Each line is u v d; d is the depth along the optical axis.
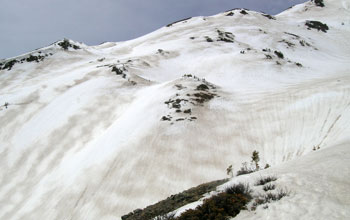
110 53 103.38
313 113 27.78
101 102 44.78
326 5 154.62
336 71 56.41
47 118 42.06
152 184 22.73
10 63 78.88
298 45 85.25
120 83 51.84
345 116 24.28
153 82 55.56
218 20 127.31
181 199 12.02
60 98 47.75
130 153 27.03
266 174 9.96
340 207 5.83
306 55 77.31
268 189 7.91
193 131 29.62
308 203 6.29
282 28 109.94
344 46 96.38
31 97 48.84
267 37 91.69
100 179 24.53
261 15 132.25
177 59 75.94
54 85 53.38
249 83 49.00
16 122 41.78
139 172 24.34
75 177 26.11
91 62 80.06
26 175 30.72
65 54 88.75
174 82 43.88
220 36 93.44
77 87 51.31
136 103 41.81
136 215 12.93
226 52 77.06
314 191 6.96
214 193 9.74
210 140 28.11
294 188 7.45
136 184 23.02
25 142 36.97
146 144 27.98
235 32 100.81
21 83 63.59
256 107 34.12
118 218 19.80
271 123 29.12
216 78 55.28
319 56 78.19
